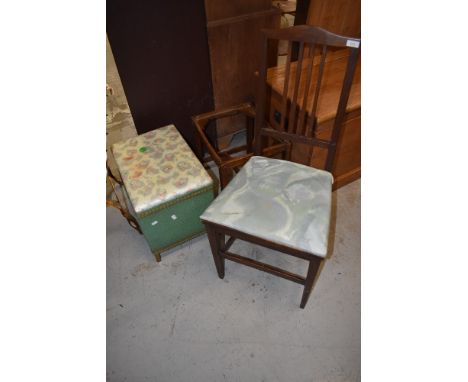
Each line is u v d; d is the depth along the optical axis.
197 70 1.48
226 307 1.24
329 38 0.88
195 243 1.48
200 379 1.05
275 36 0.94
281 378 1.05
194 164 1.24
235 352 1.11
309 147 1.38
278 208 0.98
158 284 1.32
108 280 1.34
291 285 1.30
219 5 1.31
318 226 0.93
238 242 1.47
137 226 1.45
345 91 0.95
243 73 1.60
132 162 1.25
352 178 1.70
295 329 1.16
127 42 1.24
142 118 1.52
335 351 1.10
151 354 1.12
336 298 1.25
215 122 1.75
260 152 1.26
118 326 1.19
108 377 1.07
